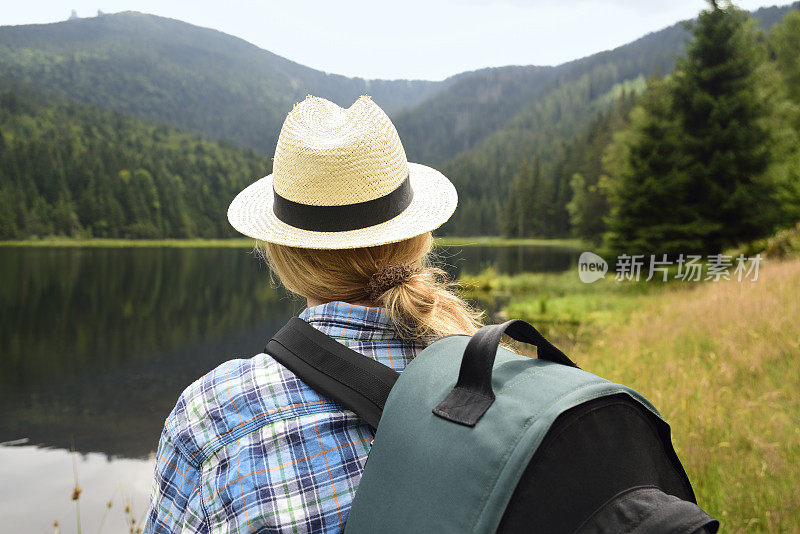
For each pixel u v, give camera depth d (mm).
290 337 746
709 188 21812
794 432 3393
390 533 580
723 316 7133
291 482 655
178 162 134125
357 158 792
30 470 7156
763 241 20406
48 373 13312
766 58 24656
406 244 853
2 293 33156
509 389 606
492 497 535
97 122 146875
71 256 74938
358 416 693
